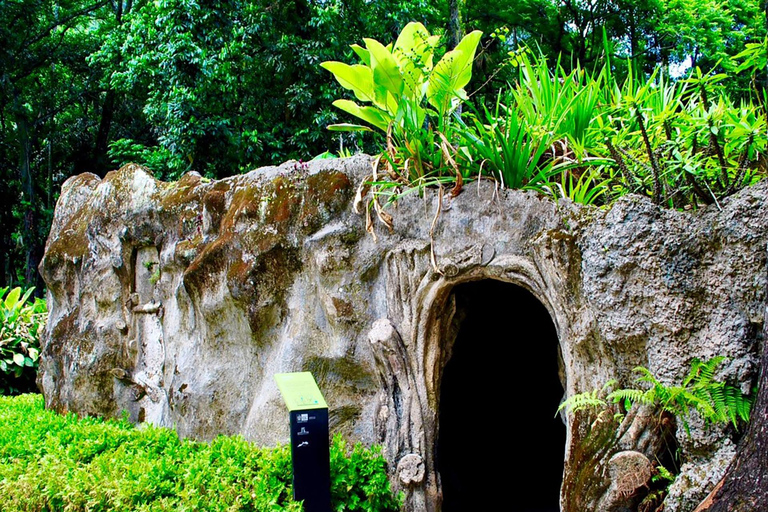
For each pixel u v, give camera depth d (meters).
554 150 3.44
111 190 5.17
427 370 3.40
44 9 15.41
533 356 4.96
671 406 2.45
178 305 4.50
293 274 3.83
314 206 3.67
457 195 3.28
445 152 3.24
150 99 9.27
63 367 5.34
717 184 2.85
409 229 3.42
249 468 3.37
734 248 2.41
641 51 10.05
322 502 3.01
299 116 8.95
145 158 9.91
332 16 8.70
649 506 2.53
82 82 16.38
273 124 9.04
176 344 4.55
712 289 2.46
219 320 4.14
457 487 4.73
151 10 8.85
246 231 3.94
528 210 3.05
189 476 3.40
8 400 6.13
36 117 16.44
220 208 4.24
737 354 2.37
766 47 2.77
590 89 3.67
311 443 3.01
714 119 3.02
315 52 8.59
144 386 4.84
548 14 11.47
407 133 3.42
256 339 3.94
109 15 16.66
